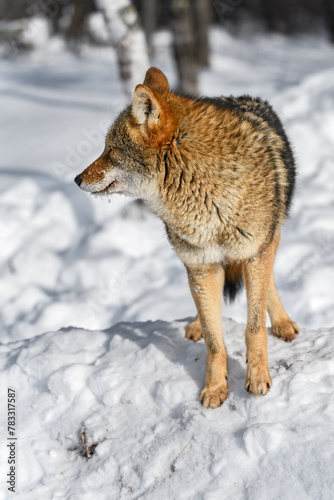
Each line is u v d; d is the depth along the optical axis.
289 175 8.66
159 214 8.13
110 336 9.47
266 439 6.38
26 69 51.53
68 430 7.85
